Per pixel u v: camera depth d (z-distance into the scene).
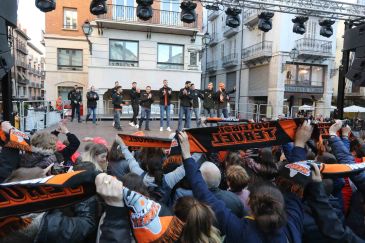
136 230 1.37
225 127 2.56
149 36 16.48
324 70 21.41
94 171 1.41
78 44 18.58
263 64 21.70
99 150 2.68
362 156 3.50
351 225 2.55
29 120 9.26
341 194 2.59
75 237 1.52
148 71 16.69
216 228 1.67
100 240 1.33
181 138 2.06
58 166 2.92
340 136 2.96
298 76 21.00
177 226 1.50
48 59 18.31
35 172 1.76
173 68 17.19
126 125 12.09
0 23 3.40
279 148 4.32
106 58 16.06
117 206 1.35
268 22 9.05
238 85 24.62
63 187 1.31
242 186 2.63
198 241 1.53
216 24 28.39
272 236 1.59
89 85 15.95
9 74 3.80
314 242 1.93
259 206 1.59
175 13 16.39
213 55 29.27
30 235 1.39
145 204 1.38
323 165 2.09
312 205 1.82
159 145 3.20
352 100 27.80
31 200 1.33
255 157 3.77
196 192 1.90
